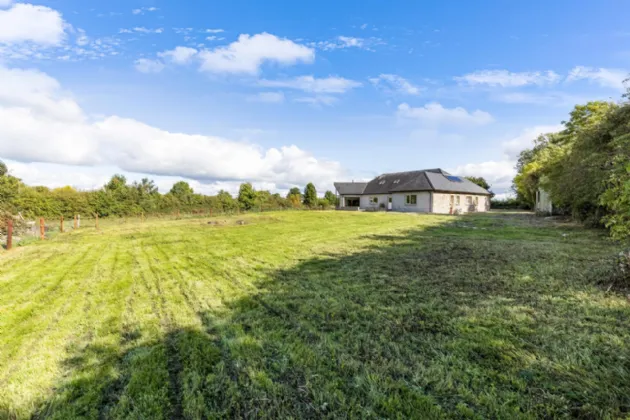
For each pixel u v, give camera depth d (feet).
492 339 9.32
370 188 115.14
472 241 28.91
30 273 19.90
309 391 7.18
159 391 7.32
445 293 13.88
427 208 88.89
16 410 6.76
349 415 6.35
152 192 92.17
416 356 8.54
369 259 21.89
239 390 7.27
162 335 10.44
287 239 33.65
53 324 11.56
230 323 11.30
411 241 29.84
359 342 9.47
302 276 17.84
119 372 8.21
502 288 14.29
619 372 7.34
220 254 25.59
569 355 8.20
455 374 7.62
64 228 50.47
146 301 14.10
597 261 18.69
